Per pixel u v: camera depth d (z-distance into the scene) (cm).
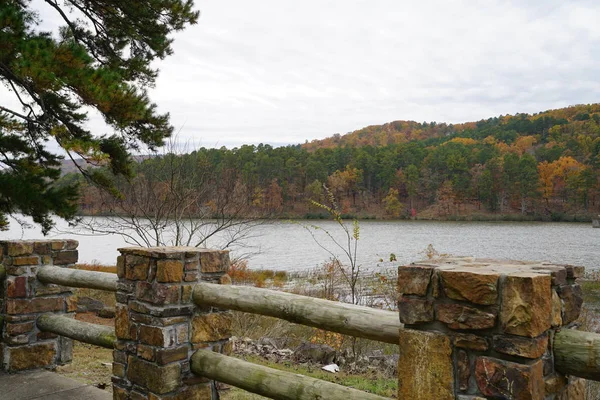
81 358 516
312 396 237
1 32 620
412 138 14338
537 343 161
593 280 1580
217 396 309
